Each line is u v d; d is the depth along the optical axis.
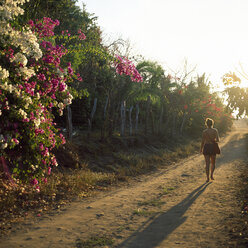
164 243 3.32
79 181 7.10
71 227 4.07
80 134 13.20
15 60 4.32
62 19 13.30
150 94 16.61
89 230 3.92
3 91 4.21
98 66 13.07
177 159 14.21
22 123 4.54
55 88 5.23
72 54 8.17
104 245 3.33
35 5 8.09
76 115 15.32
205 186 6.76
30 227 4.10
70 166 8.88
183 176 8.88
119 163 10.94
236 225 3.74
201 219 4.16
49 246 3.33
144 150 14.52
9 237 3.67
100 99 17.27
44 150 4.96
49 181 6.58
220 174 8.67
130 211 4.91
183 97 22.16
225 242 3.21
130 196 6.26
